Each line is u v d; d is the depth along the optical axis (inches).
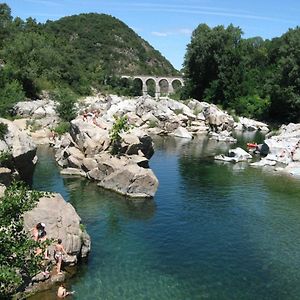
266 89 4515.3
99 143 1934.1
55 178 1866.4
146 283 999.0
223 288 996.6
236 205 1614.2
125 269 1062.4
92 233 1283.2
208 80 5241.1
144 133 2095.2
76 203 1560.0
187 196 1710.1
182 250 1193.4
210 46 5014.8
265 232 1353.3
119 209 1515.7
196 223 1408.7
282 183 1962.4
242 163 2407.7
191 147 2942.9
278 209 1584.6
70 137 2100.1
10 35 5570.9
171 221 1416.1
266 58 5649.6
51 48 5502.0
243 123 4259.4
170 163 2352.4
